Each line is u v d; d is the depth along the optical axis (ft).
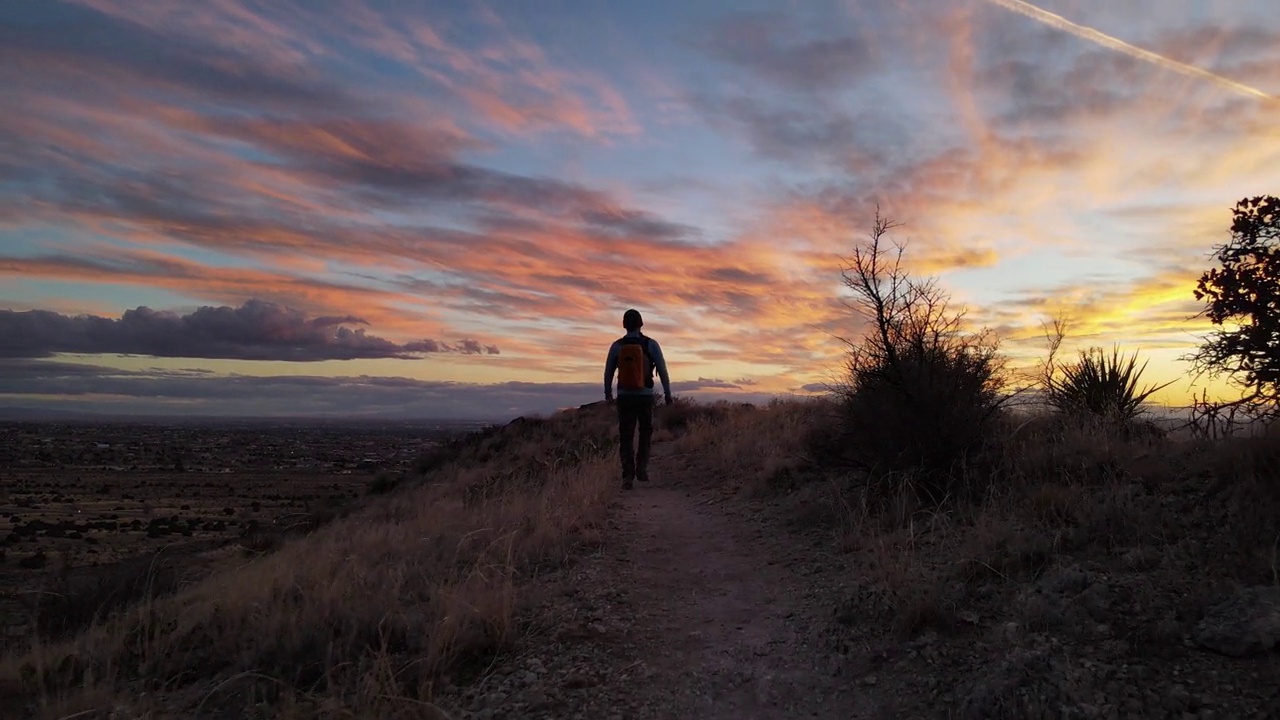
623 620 16.12
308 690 13.85
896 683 12.11
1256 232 18.29
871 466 22.85
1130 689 10.19
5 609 26.45
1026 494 17.87
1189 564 13.08
